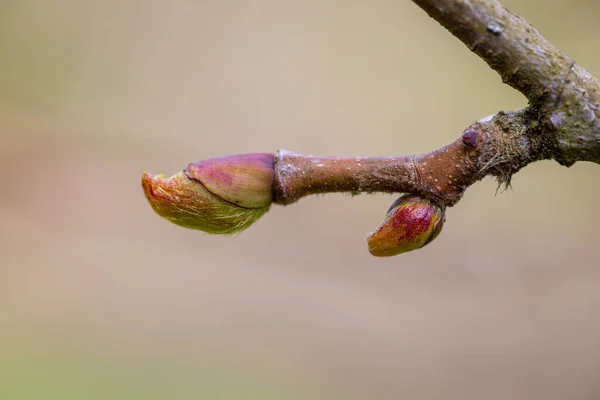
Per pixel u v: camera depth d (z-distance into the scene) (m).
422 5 0.19
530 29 0.19
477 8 0.19
